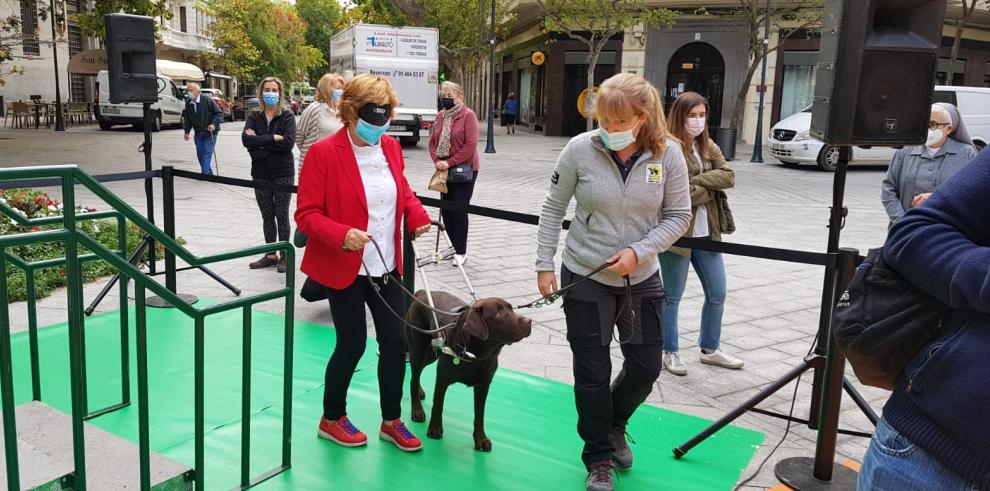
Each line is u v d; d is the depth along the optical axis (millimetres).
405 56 21453
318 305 6047
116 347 4895
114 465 2893
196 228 9211
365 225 3307
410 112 21750
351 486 3281
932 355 1582
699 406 4277
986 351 1515
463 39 28531
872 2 2859
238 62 53875
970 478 1521
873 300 1729
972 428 1504
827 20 3049
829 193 13922
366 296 3471
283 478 3324
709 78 27141
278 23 61312
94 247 2537
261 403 4133
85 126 30188
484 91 47688
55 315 5547
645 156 2998
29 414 3234
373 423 3922
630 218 3039
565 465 3541
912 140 3004
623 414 3420
